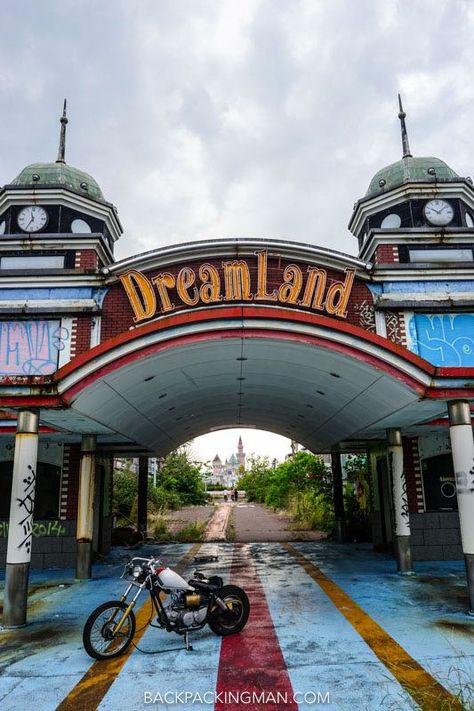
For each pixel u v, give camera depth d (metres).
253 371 10.73
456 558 12.93
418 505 13.19
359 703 4.64
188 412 14.89
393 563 12.55
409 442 13.55
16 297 10.93
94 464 11.59
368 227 14.63
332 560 13.20
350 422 12.42
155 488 33.78
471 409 10.83
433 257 12.59
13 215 13.62
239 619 6.74
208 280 9.40
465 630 6.74
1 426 11.28
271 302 9.20
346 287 9.48
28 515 7.59
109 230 15.02
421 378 7.93
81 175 15.23
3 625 7.23
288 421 17.27
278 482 33.59
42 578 11.29
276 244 10.31
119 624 6.05
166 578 6.32
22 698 4.88
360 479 18.73
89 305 10.74
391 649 6.02
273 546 16.44
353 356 8.05
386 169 15.30
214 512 34.66
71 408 8.07
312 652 5.95
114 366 7.81
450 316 10.89
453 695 4.73
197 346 8.32
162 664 5.68
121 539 17.06
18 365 10.59
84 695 4.92
